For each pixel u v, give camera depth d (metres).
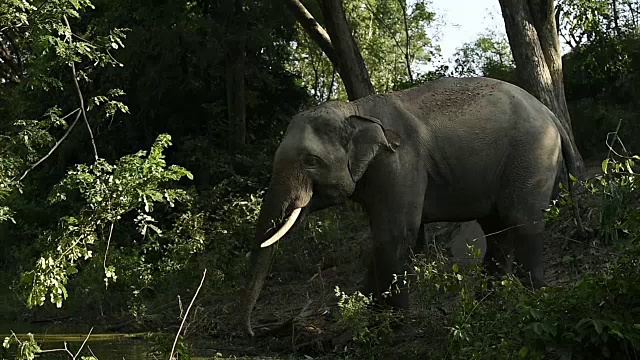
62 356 9.43
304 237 14.14
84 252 6.84
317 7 23.05
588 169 15.87
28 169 7.50
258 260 9.45
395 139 9.49
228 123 21.05
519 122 9.74
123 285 13.84
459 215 9.80
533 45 13.77
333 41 15.80
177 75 20.83
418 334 8.75
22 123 7.43
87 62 19.56
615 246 7.37
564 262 9.95
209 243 14.43
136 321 12.09
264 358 9.09
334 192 9.41
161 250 14.68
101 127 21.11
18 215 20.19
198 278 13.39
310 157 9.36
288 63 25.50
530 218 9.55
